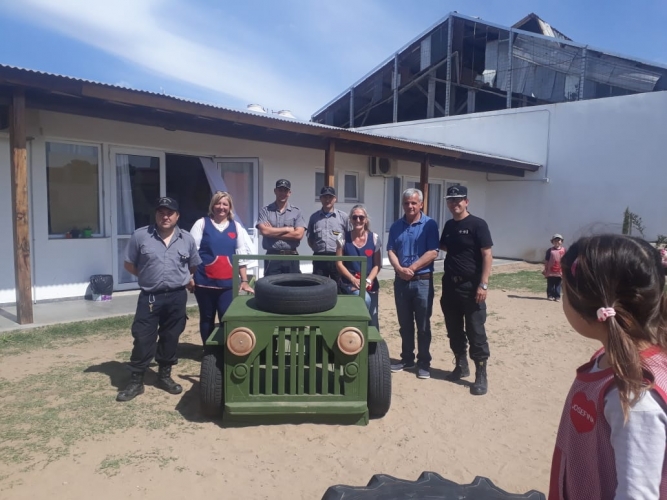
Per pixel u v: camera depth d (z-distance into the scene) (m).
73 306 7.36
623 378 1.15
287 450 3.46
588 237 1.34
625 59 15.36
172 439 3.56
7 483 2.97
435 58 18.58
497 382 4.89
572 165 14.53
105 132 7.92
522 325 7.19
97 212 8.13
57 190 7.68
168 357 4.38
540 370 5.27
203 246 4.79
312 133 8.83
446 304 4.73
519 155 15.46
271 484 3.05
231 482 3.06
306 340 4.06
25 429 3.64
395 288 5.00
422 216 4.88
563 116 14.60
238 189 9.59
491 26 17.25
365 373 3.80
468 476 3.22
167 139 8.62
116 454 3.34
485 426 3.93
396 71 19.48
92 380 4.61
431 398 4.45
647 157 13.27
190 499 2.88
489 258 4.44
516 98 17.78
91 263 8.02
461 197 4.50
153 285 4.15
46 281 7.58
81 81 5.95
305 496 2.94
